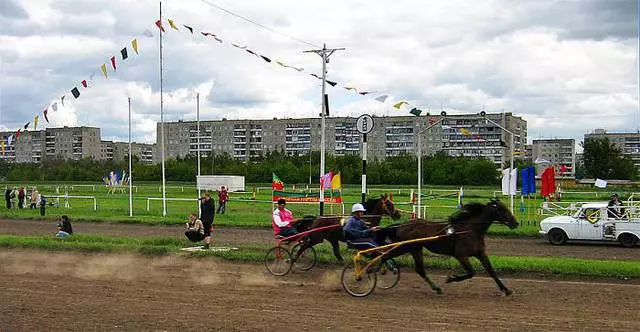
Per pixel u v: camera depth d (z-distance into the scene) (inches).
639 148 6407.5
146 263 762.8
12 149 5477.4
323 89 1053.8
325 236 696.4
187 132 5329.7
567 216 977.5
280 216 709.3
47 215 1480.1
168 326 449.1
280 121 4972.9
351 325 447.8
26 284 620.1
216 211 1599.4
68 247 882.1
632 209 1007.6
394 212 716.0
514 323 451.5
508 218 560.1
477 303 523.8
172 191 2758.4
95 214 1497.3
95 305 519.8
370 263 561.9
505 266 676.7
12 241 920.9
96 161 4266.7
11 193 1942.7
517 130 4249.5
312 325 448.5
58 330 441.7
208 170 3646.7
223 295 560.4
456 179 3009.4
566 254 844.0
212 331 434.3
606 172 3550.7
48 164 4020.7
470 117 3946.9
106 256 824.9
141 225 1290.6
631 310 494.0
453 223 572.7
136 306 514.9
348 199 2028.8
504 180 1353.3
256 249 850.8
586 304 518.0
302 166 3437.5
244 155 5118.1
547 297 548.4
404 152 4328.3
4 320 470.3
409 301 533.3
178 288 595.8
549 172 1266.0
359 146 4653.1
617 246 943.0
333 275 666.2
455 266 689.0
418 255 574.2
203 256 802.2
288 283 623.2
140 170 3774.6
